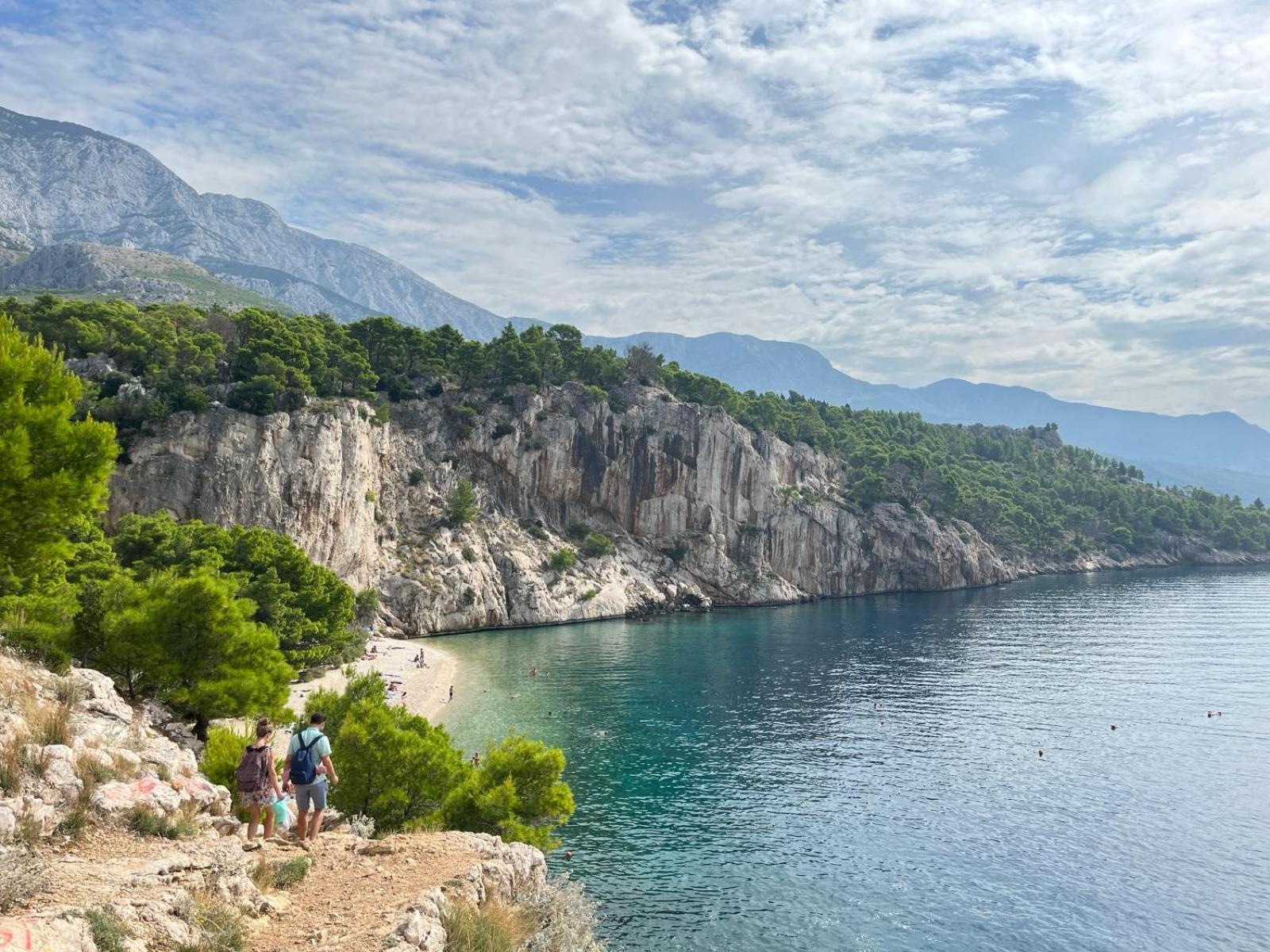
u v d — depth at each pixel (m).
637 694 99.50
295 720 45.72
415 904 15.52
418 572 154.00
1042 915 46.97
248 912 14.95
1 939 10.30
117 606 43.41
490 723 84.81
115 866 15.21
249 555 86.19
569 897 20.94
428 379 194.50
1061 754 76.62
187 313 174.75
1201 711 91.69
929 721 88.19
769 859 53.78
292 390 142.75
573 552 181.88
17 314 139.38
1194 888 50.19
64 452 28.77
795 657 126.12
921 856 54.56
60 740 20.14
